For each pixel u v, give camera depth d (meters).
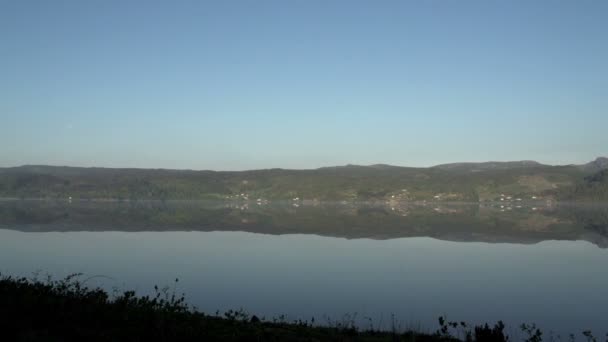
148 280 29.05
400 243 53.84
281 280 29.81
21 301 10.84
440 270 34.47
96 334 9.27
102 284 26.94
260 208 171.62
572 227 80.06
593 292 27.00
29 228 69.19
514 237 62.06
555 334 18.73
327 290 26.80
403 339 12.77
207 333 10.34
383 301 24.30
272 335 11.20
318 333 12.43
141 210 139.12
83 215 107.44
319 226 81.81
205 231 68.56
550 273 33.59
